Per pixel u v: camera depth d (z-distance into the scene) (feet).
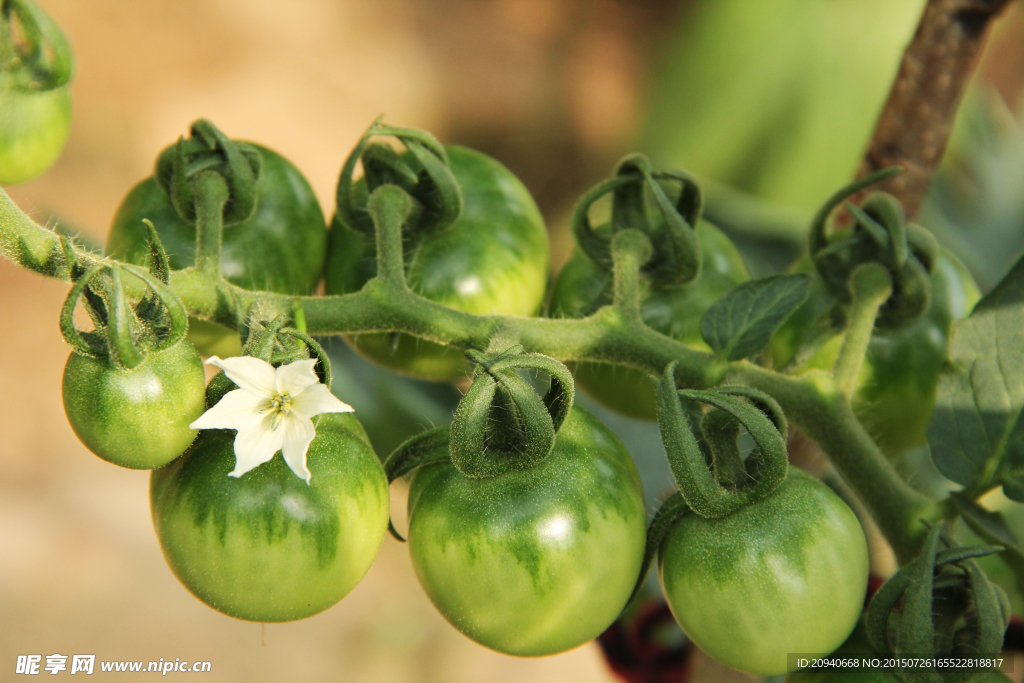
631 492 0.93
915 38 1.09
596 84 4.16
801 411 0.97
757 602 0.91
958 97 1.09
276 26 4.19
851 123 2.30
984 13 1.06
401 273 0.96
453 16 4.31
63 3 3.92
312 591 0.91
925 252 1.01
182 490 0.91
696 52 2.38
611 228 1.02
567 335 0.96
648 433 1.24
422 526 0.93
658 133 2.50
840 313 1.02
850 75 2.27
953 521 0.96
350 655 3.02
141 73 3.93
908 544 0.97
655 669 1.15
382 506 0.92
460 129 4.09
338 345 1.19
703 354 0.97
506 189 1.04
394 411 1.17
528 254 1.03
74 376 0.89
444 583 0.93
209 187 0.96
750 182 2.38
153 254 0.90
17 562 3.04
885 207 1.00
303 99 4.04
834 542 0.91
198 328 1.01
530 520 0.91
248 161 0.99
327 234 1.05
